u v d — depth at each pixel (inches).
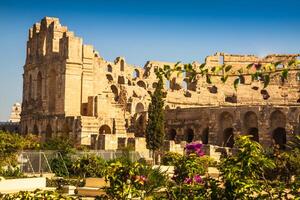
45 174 2527.1
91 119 3961.6
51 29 4702.3
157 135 3262.8
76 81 4441.4
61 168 2559.1
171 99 5009.8
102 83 4849.9
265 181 687.7
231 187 677.9
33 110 4813.0
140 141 3479.3
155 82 5698.8
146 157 3152.1
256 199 665.6
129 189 777.6
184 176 830.5
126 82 5418.3
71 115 4365.2
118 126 4092.0
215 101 5275.6
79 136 3892.7
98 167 2258.9
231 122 4170.8
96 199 800.3
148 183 1008.2
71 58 4424.2
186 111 4441.4
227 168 687.1
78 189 1831.9
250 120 4084.6
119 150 3065.9
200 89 5295.3
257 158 679.1
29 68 5044.3
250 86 5482.3
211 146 3341.5
